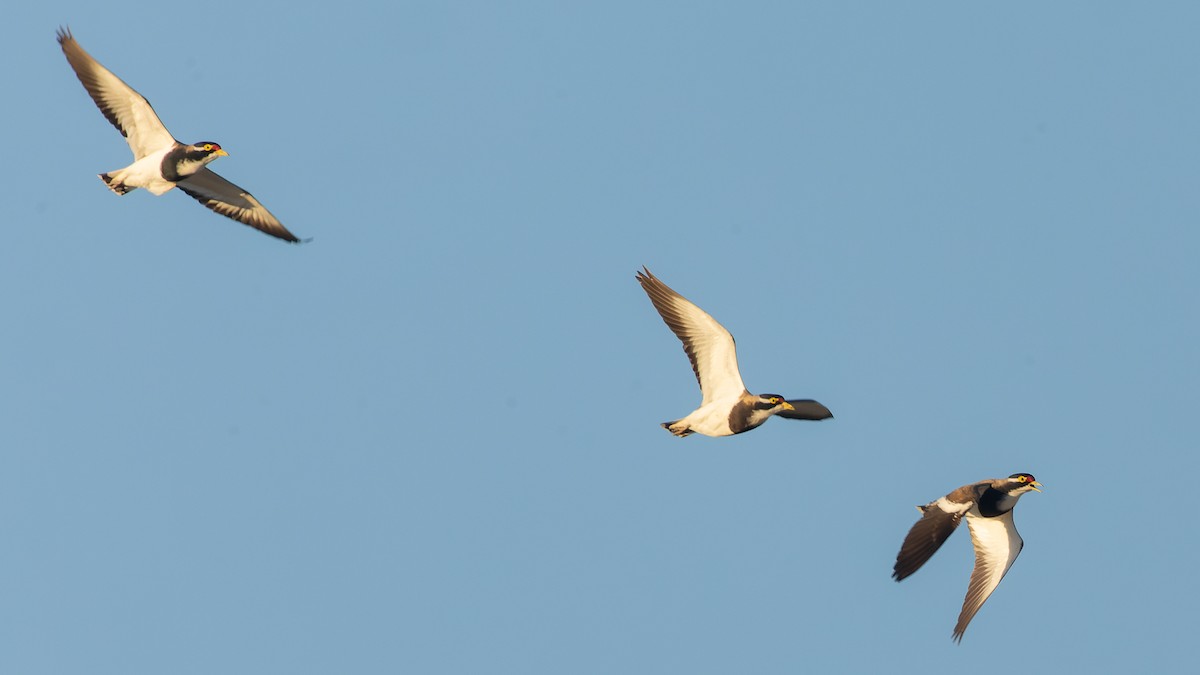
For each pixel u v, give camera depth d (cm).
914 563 3456
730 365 3516
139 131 3744
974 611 3478
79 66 3662
